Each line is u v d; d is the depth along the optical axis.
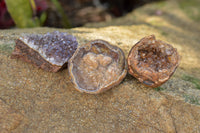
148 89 0.23
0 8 0.35
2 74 0.23
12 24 0.36
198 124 0.22
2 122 0.20
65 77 0.24
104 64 0.22
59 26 0.38
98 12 0.46
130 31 0.32
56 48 0.23
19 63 0.24
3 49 0.25
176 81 0.24
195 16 0.46
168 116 0.22
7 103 0.21
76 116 0.22
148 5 0.50
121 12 0.49
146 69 0.21
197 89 0.24
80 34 0.28
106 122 0.21
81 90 0.22
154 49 0.22
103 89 0.22
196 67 0.27
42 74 0.24
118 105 0.22
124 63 0.22
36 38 0.23
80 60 0.22
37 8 0.36
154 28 0.36
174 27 0.40
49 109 0.22
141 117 0.22
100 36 0.28
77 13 0.45
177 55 0.21
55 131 0.20
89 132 0.21
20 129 0.20
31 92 0.23
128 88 0.23
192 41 0.35
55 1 0.36
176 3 0.51
